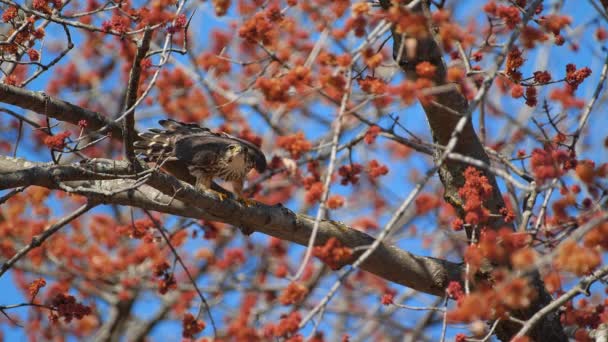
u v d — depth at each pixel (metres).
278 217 11.73
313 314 8.43
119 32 11.30
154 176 10.77
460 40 9.44
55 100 12.58
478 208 10.38
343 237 11.89
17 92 12.20
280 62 10.38
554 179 9.24
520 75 10.78
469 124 11.66
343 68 9.37
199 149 13.41
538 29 9.63
